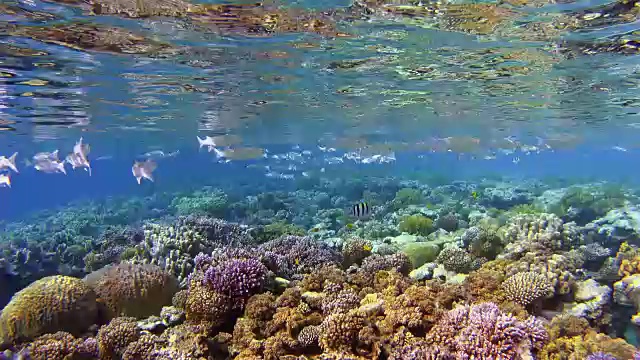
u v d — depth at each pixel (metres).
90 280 1.89
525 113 6.57
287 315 1.44
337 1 2.15
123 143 11.34
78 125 6.55
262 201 5.11
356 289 1.71
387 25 2.53
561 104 5.58
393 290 1.56
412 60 3.40
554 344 1.35
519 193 5.06
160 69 3.47
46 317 1.62
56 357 1.43
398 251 2.44
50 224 5.48
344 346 1.31
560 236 2.34
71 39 2.58
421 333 1.37
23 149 10.05
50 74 3.35
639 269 2.07
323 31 2.63
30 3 2.04
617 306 1.86
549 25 2.49
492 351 1.21
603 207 3.64
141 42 2.73
